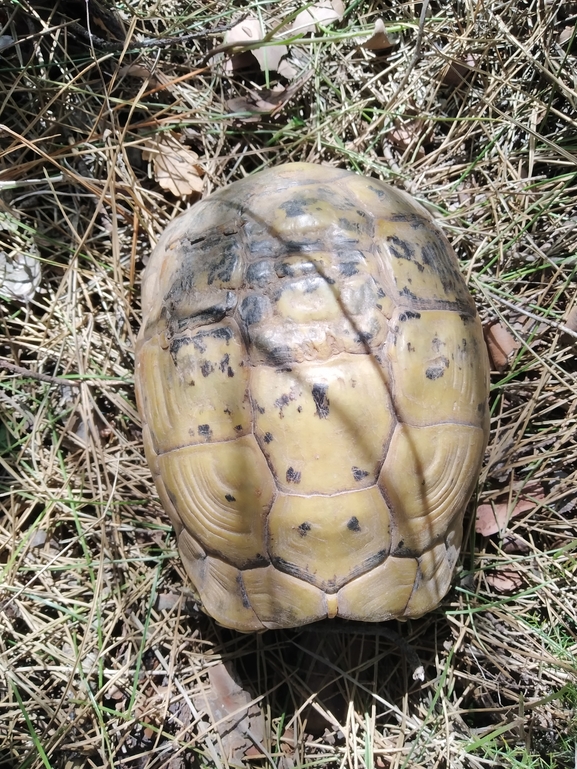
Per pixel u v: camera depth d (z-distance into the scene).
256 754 0.33
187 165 0.39
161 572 0.35
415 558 0.27
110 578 0.35
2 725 0.32
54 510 0.36
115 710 0.33
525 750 0.32
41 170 0.37
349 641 0.34
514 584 0.36
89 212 0.38
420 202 0.36
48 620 0.34
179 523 0.29
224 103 0.39
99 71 0.37
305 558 0.26
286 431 0.25
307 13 0.39
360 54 0.41
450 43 0.39
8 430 0.36
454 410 0.27
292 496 0.25
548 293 0.38
